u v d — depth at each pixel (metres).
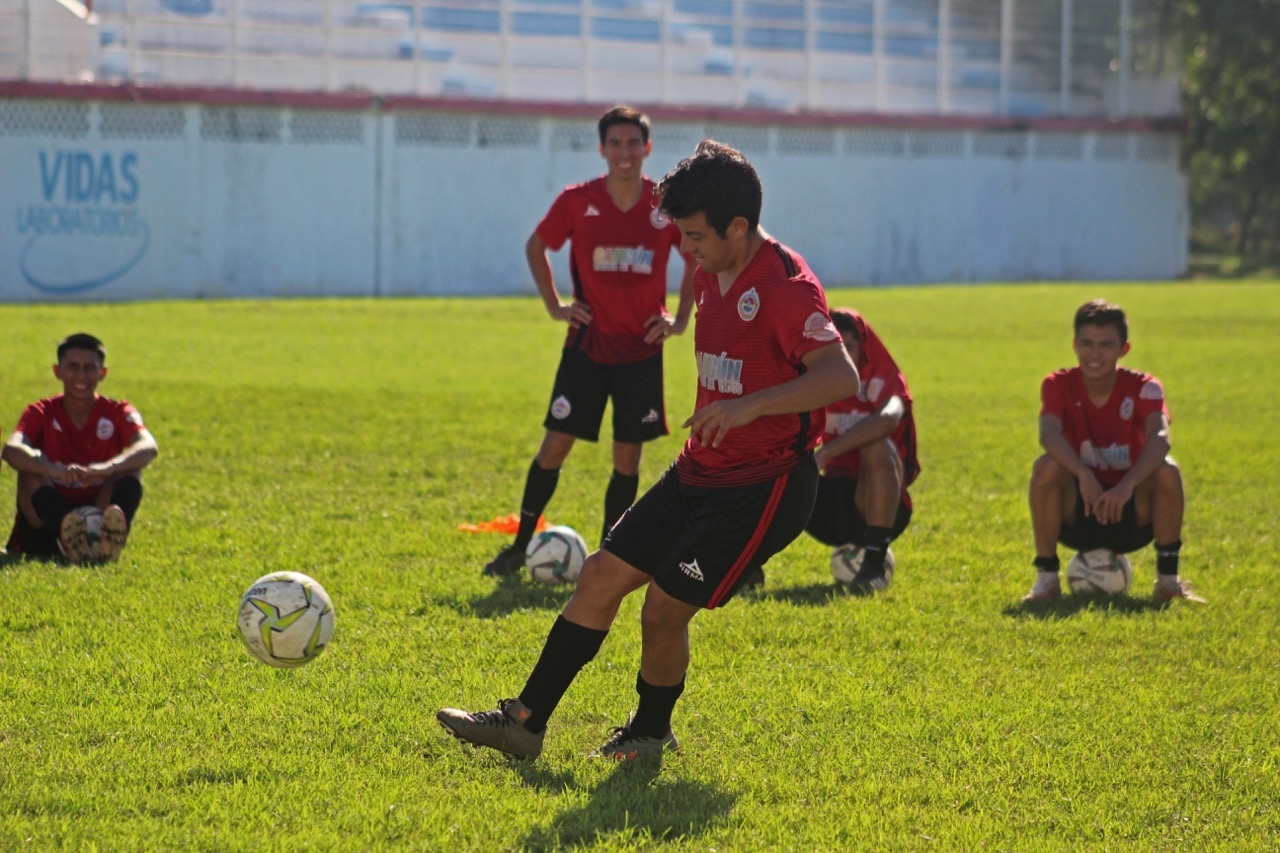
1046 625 18.31
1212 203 150.12
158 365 49.09
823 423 12.75
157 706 14.32
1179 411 41.97
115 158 89.56
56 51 90.75
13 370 45.81
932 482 30.02
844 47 116.31
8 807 11.52
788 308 11.91
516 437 35.25
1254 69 135.25
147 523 23.94
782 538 12.68
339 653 16.30
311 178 95.50
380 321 71.06
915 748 13.53
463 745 13.34
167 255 91.75
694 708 14.62
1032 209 118.62
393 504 26.47
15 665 15.45
